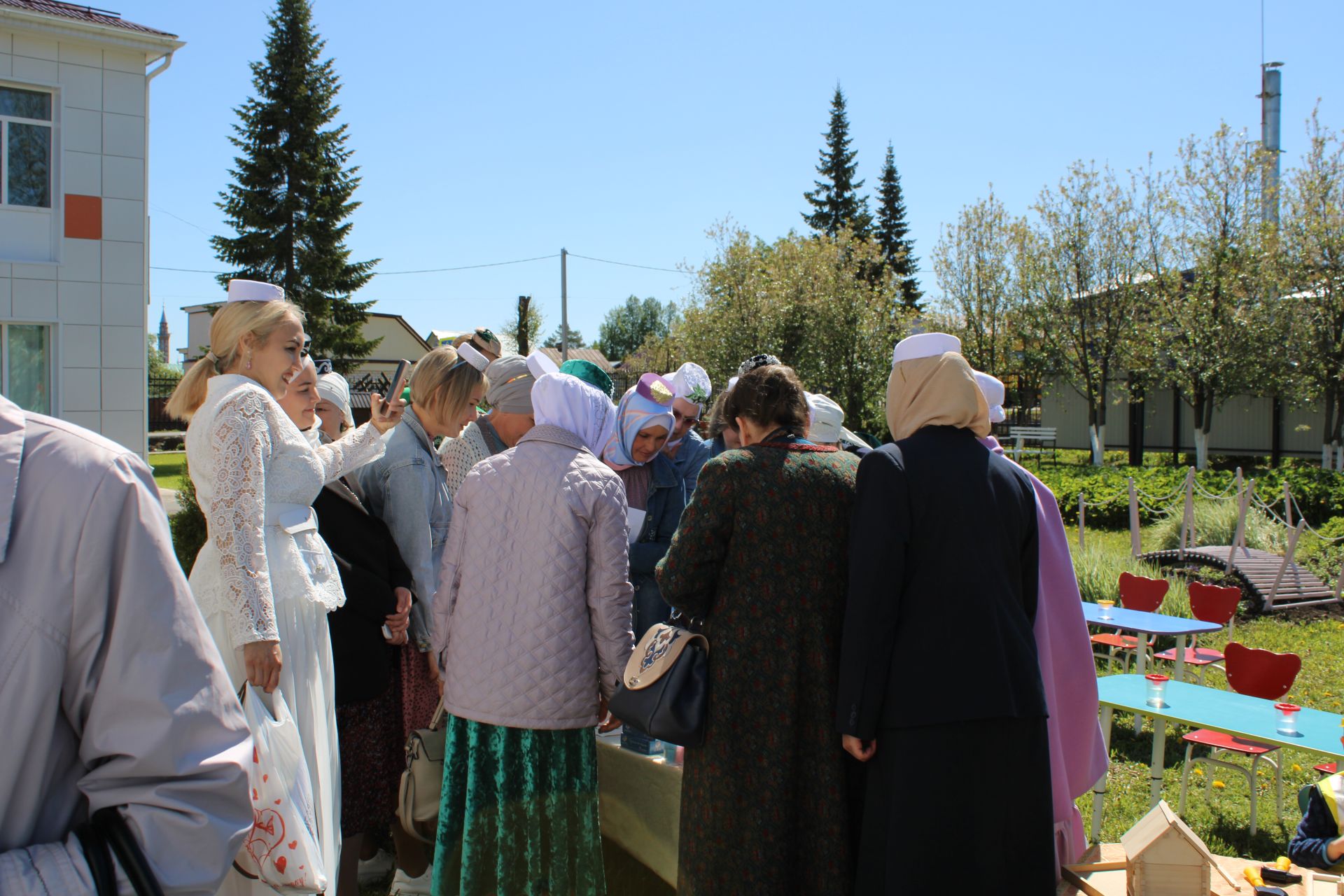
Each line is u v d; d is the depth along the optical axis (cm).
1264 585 938
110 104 1541
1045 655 291
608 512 284
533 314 4122
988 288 3002
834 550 257
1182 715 398
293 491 269
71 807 122
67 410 1535
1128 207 2636
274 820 225
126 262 1569
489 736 278
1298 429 2741
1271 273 2225
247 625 235
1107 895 264
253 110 3086
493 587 280
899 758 236
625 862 339
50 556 117
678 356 2834
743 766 246
